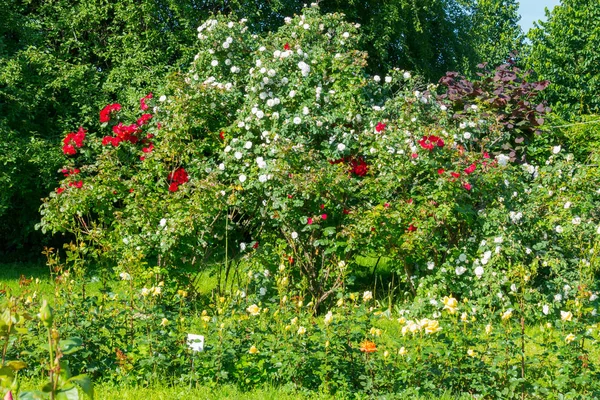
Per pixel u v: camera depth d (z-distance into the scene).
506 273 5.88
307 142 7.19
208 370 4.27
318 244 6.37
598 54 17.73
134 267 5.32
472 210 6.57
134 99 10.48
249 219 7.20
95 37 12.03
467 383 4.21
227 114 7.73
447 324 4.69
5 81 10.25
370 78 8.08
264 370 4.26
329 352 4.24
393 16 13.64
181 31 11.86
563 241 6.80
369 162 7.31
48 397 2.06
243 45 8.52
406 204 6.34
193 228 6.14
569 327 4.37
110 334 4.50
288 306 4.71
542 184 7.29
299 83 7.39
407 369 4.14
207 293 7.11
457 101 9.42
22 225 10.60
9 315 2.14
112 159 7.30
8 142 9.80
